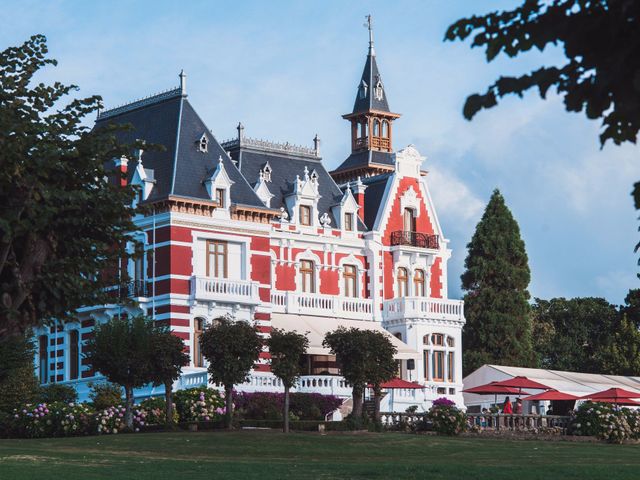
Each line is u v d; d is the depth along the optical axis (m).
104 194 23.98
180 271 62.94
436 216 77.56
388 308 73.19
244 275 65.69
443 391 72.12
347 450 42.69
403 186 76.62
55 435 52.03
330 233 72.69
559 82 10.31
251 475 32.16
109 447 42.53
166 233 63.06
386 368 54.34
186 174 64.62
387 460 40.41
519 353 91.62
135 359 51.50
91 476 31.14
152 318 62.97
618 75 10.00
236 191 66.94
